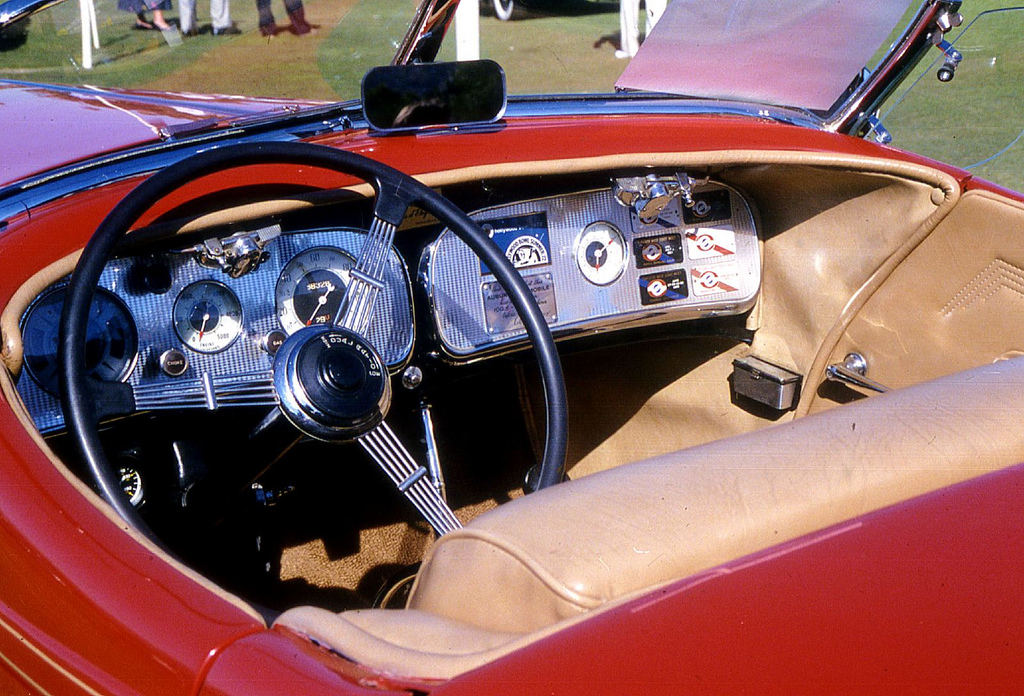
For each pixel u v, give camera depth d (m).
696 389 2.16
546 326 1.46
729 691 0.59
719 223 1.96
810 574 0.68
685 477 0.87
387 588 1.82
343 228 1.61
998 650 0.61
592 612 0.71
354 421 1.29
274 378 1.29
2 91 1.94
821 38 1.93
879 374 1.90
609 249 1.88
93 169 1.48
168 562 0.91
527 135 1.71
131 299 1.43
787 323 2.01
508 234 1.80
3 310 1.18
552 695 0.61
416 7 1.68
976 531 0.72
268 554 2.00
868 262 1.86
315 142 1.64
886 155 1.77
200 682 0.76
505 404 2.26
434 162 1.60
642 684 0.60
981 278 1.73
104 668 0.83
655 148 1.70
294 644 0.78
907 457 0.87
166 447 1.53
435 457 1.69
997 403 0.96
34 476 1.01
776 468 0.87
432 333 1.72
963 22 1.76
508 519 0.85
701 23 2.08
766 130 1.83
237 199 1.43
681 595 0.69
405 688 0.69
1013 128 1.89
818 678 0.59
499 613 0.81
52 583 0.91
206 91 1.79
